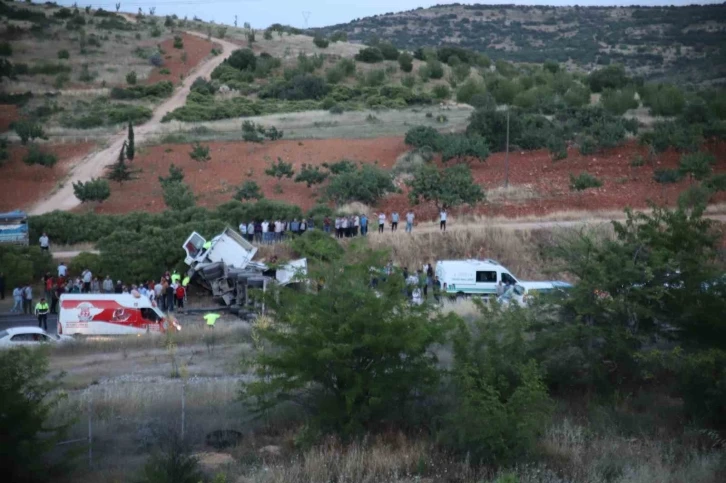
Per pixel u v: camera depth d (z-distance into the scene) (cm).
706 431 2256
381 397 2253
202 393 2806
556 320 2738
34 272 5597
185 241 5706
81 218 6569
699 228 2838
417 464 2050
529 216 6512
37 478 1978
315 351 2239
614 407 2520
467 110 12425
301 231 6181
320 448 2159
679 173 7262
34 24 17812
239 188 7850
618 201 6806
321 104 13100
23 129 9744
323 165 8306
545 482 1914
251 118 11738
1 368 1997
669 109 10038
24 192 8244
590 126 9038
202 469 1991
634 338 2581
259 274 5128
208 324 4366
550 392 2647
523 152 8800
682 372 2431
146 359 3644
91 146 9900
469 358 2284
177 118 11762
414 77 16238
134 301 4384
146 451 2206
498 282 5175
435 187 6700
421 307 2381
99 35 17762
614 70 14338
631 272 2617
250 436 2331
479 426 2033
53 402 2058
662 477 1933
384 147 9312
